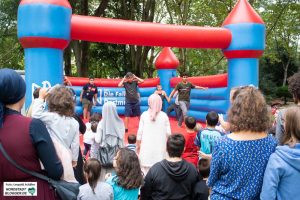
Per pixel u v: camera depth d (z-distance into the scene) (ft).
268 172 7.79
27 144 7.24
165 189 10.62
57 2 20.67
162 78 42.47
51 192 7.44
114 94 43.88
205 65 87.81
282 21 75.00
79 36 22.53
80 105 41.34
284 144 8.14
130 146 19.57
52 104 11.17
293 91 9.98
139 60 71.92
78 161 13.33
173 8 74.18
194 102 36.40
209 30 25.00
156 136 18.38
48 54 20.67
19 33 20.67
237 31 25.27
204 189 10.75
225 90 29.17
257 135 8.21
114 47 76.64
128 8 72.38
